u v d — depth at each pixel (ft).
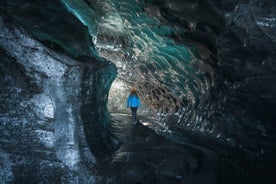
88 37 23.86
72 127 17.63
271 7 18.84
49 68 16.88
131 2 29.66
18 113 16.93
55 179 17.07
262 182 19.77
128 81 51.85
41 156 17.17
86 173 17.57
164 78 40.32
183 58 32.12
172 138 30.73
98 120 21.27
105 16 36.22
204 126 32.27
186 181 19.51
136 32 35.40
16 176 16.62
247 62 23.26
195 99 36.22
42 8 20.52
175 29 28.27
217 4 21.79
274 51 20.76
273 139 23.68
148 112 50.11
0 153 16.56
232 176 20.77
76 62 17.46
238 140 26.73
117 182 17.87
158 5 26.66
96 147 19.39
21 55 16.47
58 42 19.01
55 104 17.26
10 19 16.01
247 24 20.99
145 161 20.84
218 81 28.68
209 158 24.25
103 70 20.16
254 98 24.08
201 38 26.78
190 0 23.30
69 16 22.76
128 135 27.30
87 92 18.52
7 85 16.61
